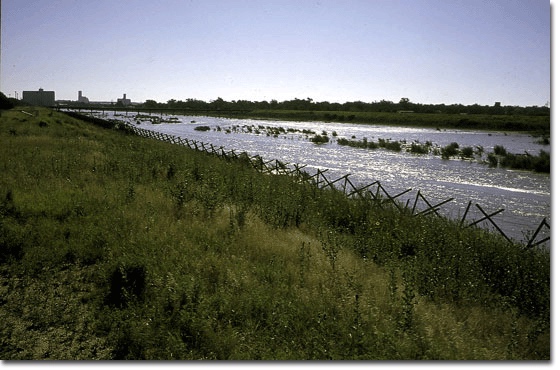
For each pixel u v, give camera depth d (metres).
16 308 6.51
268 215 12.20
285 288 7.46
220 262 8.21
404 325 6.32
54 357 5.42
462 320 7.43
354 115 113.88
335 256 9.09
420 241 10.90
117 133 44.25
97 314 6.42
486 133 71.06
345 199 15.72
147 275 7.32
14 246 8.34
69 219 10.11
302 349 5.76
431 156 38.16
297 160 34.31
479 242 11.11
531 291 8.72
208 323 5.95
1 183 13.39
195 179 16.50
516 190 22.97
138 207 11.38
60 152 21.08
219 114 148.38
